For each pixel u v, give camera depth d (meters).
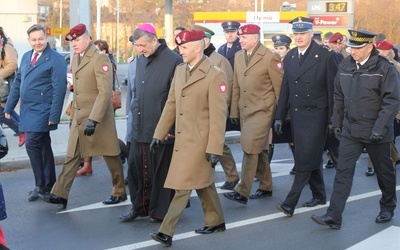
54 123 7.37
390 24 51.72
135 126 6.60
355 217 6.98
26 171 9.48
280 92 7.10
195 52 5.84
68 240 6.16
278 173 9.48
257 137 7.30
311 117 6.85
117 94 8.42
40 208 7.29
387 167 6.59
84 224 6.68
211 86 5.82
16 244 6.05
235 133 12.68
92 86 6.97
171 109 6.12
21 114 7.49
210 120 5.84
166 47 6.56
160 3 51.06
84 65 6.95
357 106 6.28
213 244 6.03
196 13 33.47
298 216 7.01
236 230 6.47
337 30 31.16
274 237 6.27
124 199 7.56
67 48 39.22
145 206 6.77
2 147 4.50
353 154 6.40
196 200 7.71
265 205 7.50
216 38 25.41
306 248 5.95
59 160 10.02
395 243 6.08
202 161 5.91
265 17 32.25
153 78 6.47
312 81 6.82
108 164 7.33
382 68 6.16
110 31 51.28
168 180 5.93
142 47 6.43
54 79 7.33
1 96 10.39
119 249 5.89
